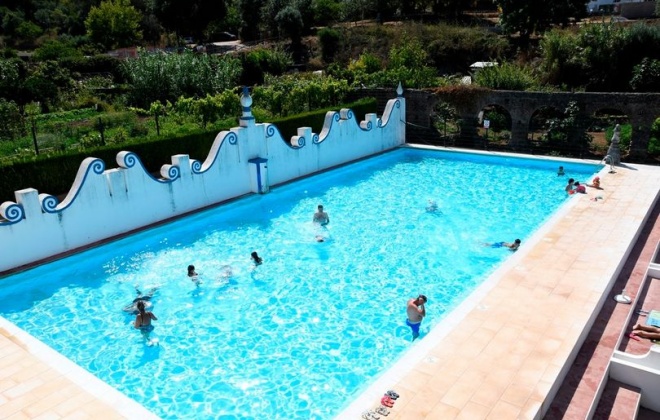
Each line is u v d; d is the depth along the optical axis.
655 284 11.10
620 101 21.84
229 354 9.70
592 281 10.84
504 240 14.70
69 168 16.45
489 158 23.48
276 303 11.48
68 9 76.75
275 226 16.12
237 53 48.12
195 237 15.39
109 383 8.95
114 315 11.12
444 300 11.49
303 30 54.91
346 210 17.44
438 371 7.99
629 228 13.73
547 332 9.00
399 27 50.62
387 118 25.28
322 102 28.28
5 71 33.91
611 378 8.19
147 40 66.62
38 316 11.15
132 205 15.35
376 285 12.22
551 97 23.27
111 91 37.78
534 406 7.19
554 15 42.03
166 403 8.43
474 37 45.66
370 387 7.68
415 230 15.51
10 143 21.66
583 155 23.31
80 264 13.61
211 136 20.16
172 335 10.34
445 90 25.62
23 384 8.05
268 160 19.44
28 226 13.02
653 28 30.36
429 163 23.73
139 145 17.95
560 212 15.19
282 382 8.89
